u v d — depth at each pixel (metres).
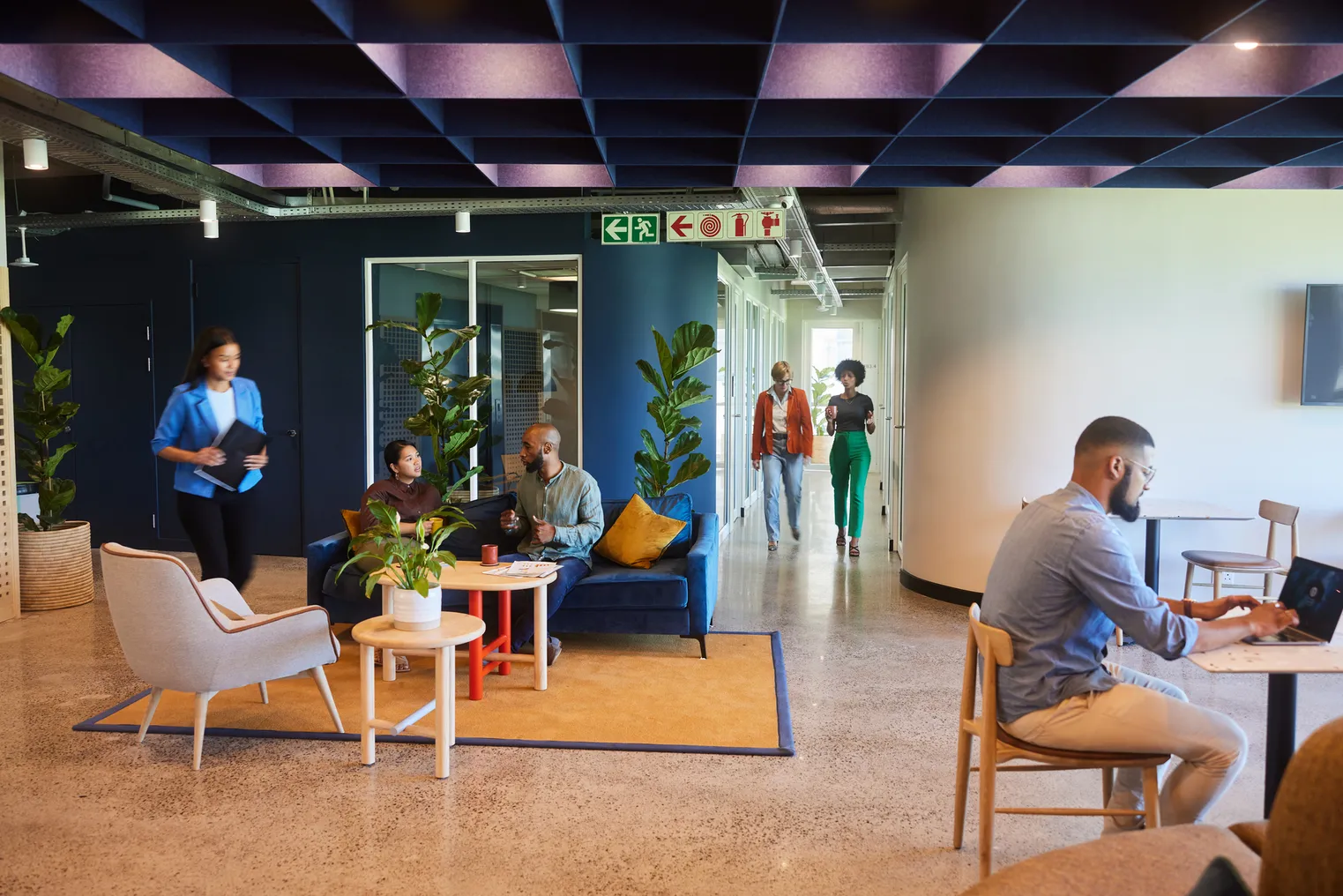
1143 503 5.47
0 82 4.55
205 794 3.42
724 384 9.47
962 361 6.36
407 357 7.96
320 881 2.80
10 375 6.03
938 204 6.54
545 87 3.86
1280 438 5.89
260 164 4.96
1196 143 4.55
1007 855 3.00
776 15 3.15
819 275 10.66
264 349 8.09
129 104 4.27
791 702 4.48
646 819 3.23
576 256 7.69
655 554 5.48
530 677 4.83
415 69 3.86
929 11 3.28
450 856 2.96
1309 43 3.20
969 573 6.43
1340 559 5.89
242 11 3.34
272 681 4.66
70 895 2.71
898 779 3.60
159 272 8.20
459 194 7.89
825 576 7.55
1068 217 5.97
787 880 2.83
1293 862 1.43
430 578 4.21
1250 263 5.84
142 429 8.35
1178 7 3.20
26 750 3.83
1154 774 2.60
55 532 6.28
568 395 7.80
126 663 5.05
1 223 5.91
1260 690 4.66
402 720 3.91
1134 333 5.94
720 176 5.18
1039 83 3.72
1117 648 5.41
